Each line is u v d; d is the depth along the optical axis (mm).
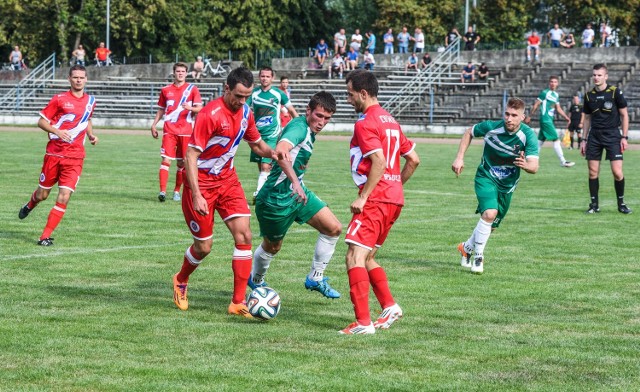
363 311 7730
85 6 67000
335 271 10633
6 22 67188
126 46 68812
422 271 10750
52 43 69250
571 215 16141
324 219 8867
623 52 52594
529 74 51656
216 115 8227
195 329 7770
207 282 9922
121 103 55406
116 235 13070
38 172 22484
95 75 61750
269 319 8195
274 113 17219
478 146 38312
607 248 12531
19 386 6105
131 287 9531
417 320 8258
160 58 68688
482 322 8211
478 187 10852
